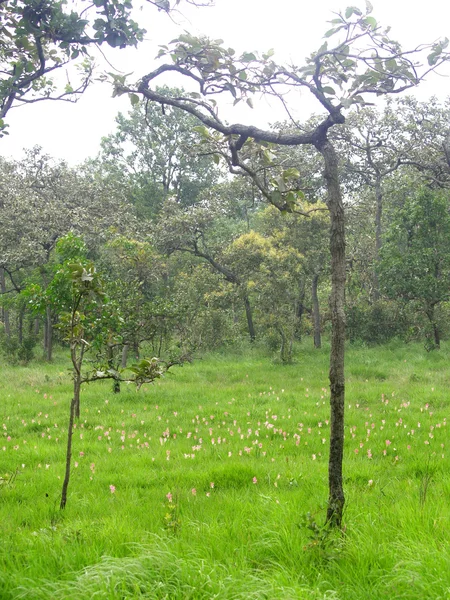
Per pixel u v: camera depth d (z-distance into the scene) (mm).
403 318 24516
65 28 5566
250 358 23266
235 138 6062
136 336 16781
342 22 5156
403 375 17547
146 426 11930
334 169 5578
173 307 17438
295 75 5520
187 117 41500
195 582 4473
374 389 15383
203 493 7773
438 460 8797
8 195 26500
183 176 43219
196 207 29203
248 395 15000
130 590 4371
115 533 5703
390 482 7836
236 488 7941
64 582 4445
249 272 25641
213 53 5504
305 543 5348
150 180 43000
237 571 4734
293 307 25328
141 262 20109
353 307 25562
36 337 29859
